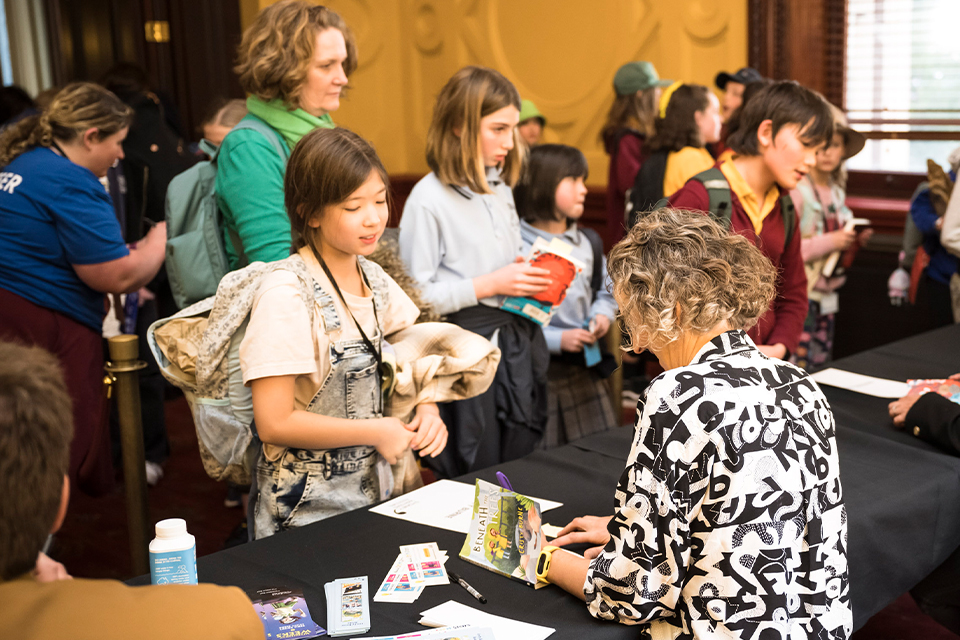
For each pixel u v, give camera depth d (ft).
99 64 20.74
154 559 4.34
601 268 10.43
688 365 4.21
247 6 20.01
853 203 15.97
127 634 2.80
